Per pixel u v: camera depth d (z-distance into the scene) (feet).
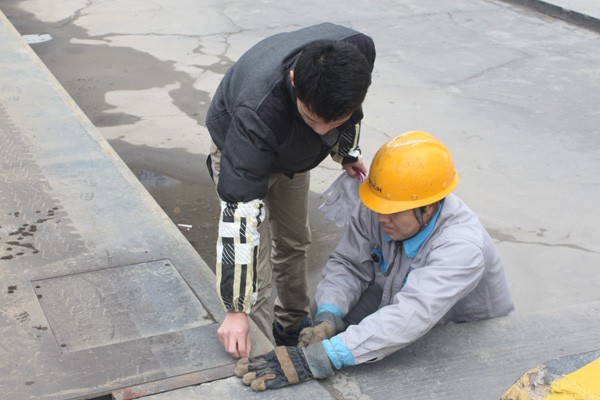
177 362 8.98
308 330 9.07
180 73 24.16
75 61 24.95
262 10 30.99
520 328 9.82
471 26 29.73
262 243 11.21
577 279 14.47
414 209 8.73
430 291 8.46
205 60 25.29
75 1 31.60
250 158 8.02
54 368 8.79
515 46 27.55
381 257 9.85
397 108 21.90
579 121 21.43
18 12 30.04
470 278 8.65
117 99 22.12
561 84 24.09
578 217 16.55
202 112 21.49
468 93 23.17
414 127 20.72
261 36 27.76
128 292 10.28
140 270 10.78
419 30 28.99
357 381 8.75
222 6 31.42
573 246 15.51
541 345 9.52
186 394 8.50
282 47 8.54
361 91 7.21
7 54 20.27
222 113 9.20
